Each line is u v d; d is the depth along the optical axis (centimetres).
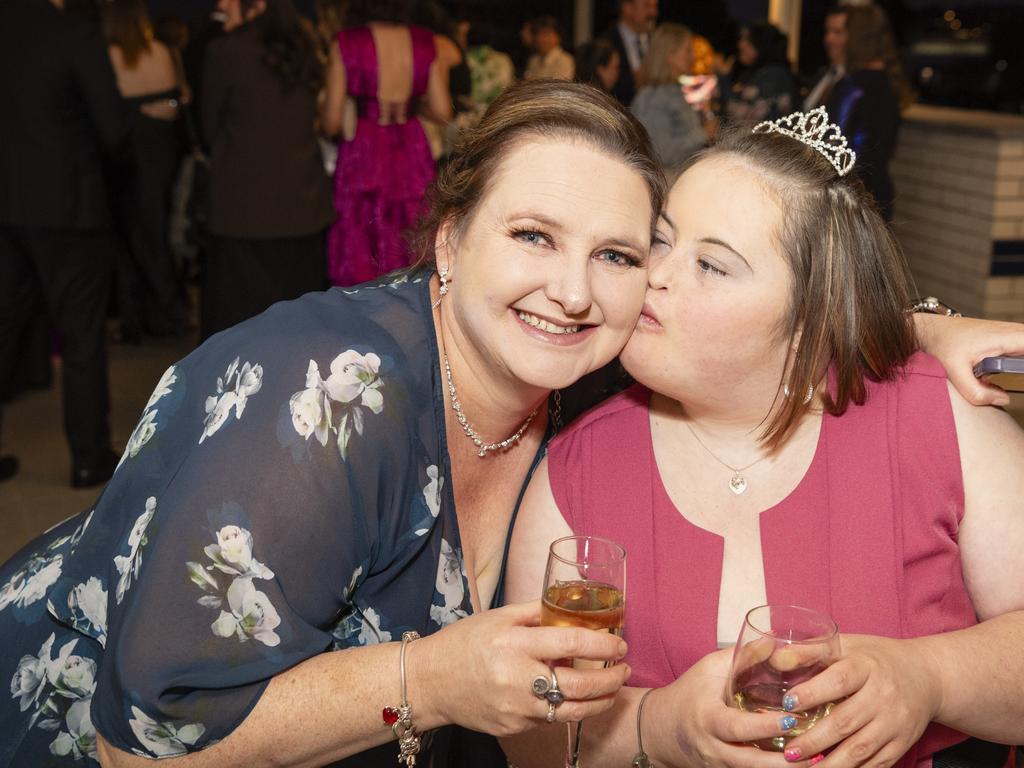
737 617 135
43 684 140
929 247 632
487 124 127
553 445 148
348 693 115
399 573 134
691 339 128
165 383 137
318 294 142
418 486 133
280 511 118
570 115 123
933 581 134
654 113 524
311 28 481
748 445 138
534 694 107
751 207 126
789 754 109
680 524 138
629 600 138
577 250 121
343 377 125
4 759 142
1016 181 564
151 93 574
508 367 127
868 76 526
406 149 461
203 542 116
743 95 606
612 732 129
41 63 360
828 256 128
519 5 937
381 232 463
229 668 116
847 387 135
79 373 391
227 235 449
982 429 134
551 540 144
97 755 139
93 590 135
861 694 111
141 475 132
